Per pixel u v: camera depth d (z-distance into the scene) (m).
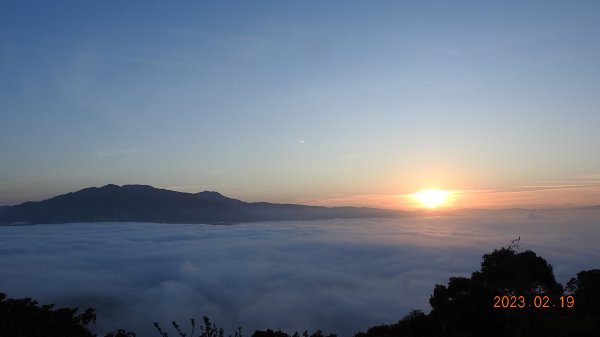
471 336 18.64
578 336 14.53
